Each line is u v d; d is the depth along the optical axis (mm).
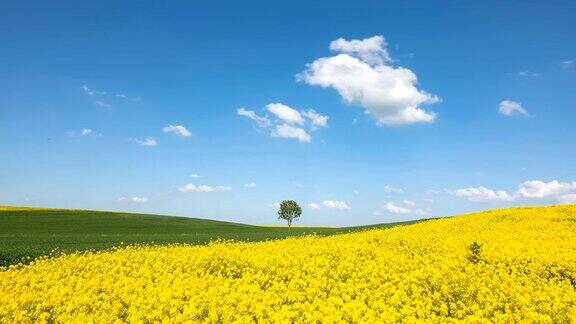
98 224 52031
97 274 18766
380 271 17562
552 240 25469
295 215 86312
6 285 17109
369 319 11688
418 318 12656
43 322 12750
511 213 39469
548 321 11961
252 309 12867
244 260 20875
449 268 18516
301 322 11938
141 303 13680
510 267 18984
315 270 18234
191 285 15570
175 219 61812
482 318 12094
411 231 31281
